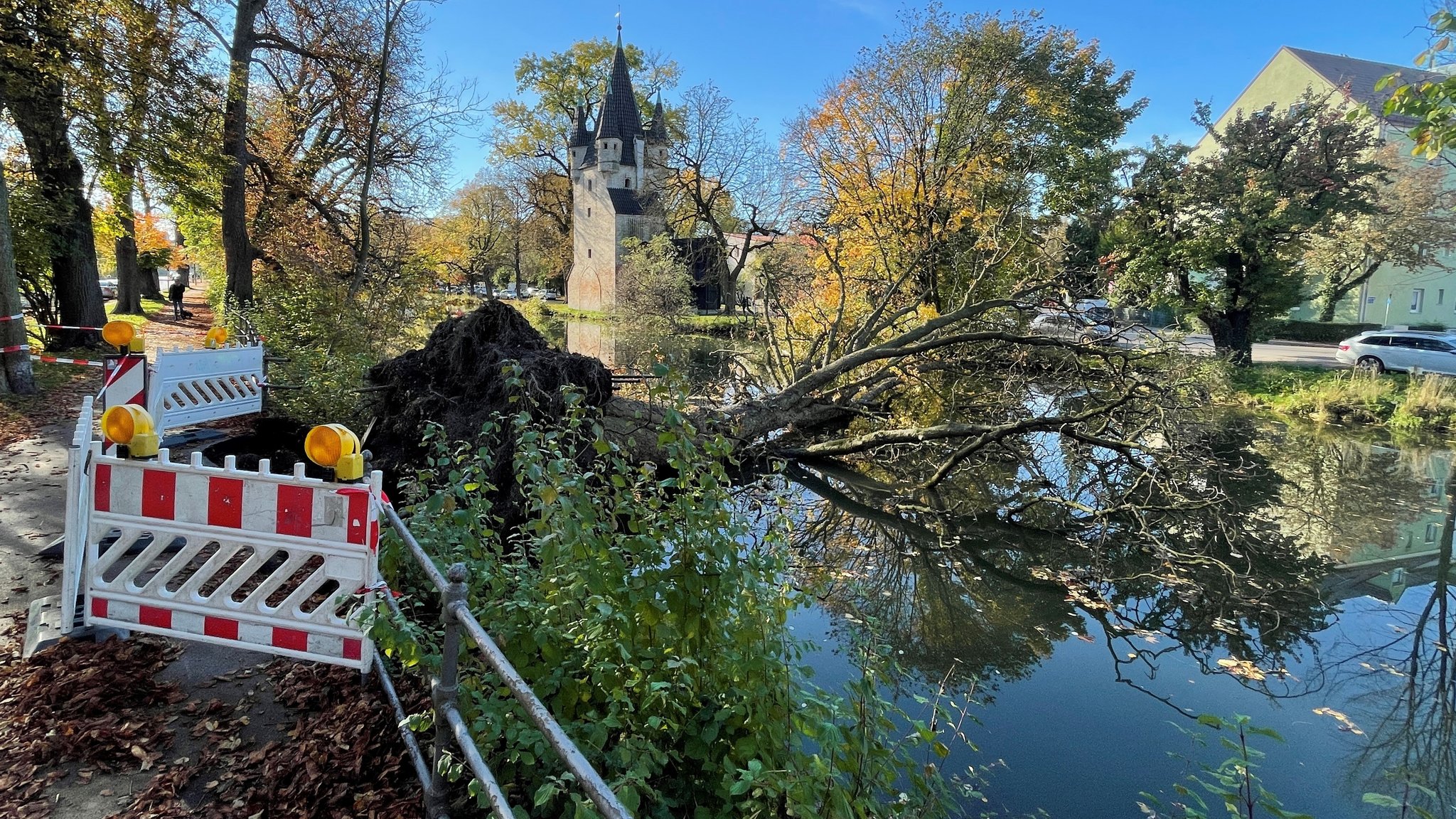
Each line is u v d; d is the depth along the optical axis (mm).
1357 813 4086
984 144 20094
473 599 3260
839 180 19578
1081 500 9852
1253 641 6316
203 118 13617
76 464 3240
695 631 2701
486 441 6605
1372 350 19719
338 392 8148
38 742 2828
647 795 2541
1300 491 10992
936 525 9156
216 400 7113
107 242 26516
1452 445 14031
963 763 4434
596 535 3025
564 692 2635
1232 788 4281
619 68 50906
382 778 2693
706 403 11109
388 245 16141
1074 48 26547
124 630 3596
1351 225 23031
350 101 15852
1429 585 7531
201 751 2850
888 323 13258
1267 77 38250
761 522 6238
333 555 2930
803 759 2564
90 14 12031
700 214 32562
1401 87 6297
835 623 6254
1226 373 15992
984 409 12258
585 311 49188
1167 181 21672
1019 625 6590
